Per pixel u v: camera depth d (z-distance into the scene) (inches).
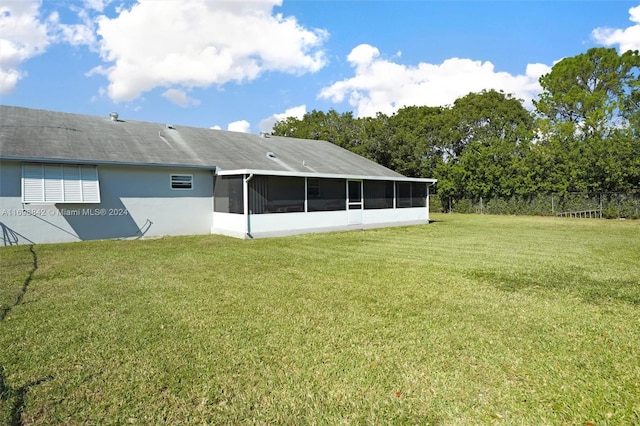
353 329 167.8
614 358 139.4
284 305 202.5
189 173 565.0
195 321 177.8
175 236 536.1
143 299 214.1
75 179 465.1
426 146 1311.5
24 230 446.6
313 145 900.0
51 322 176.2
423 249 405.7
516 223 751.7
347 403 111.4
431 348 147.8
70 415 104.9
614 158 853.2
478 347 148.9
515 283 251.3
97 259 344.5
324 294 224.7
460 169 1131.3
